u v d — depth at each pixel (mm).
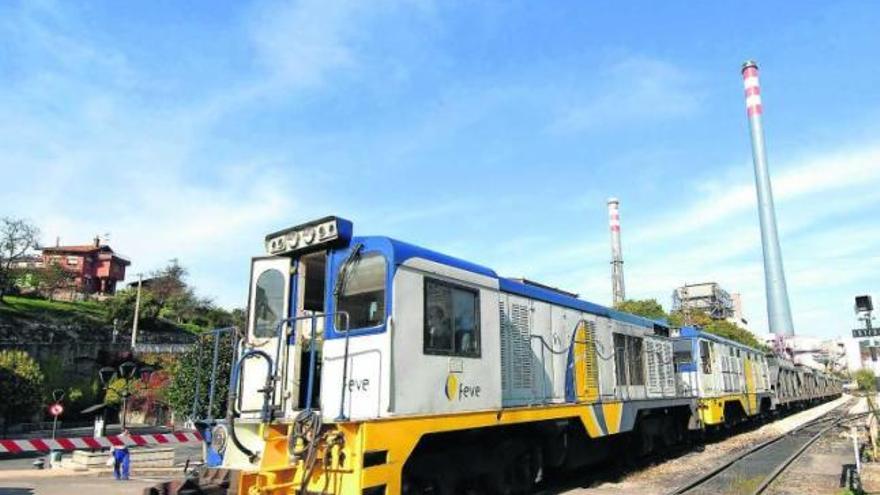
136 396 38125
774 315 91438
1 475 17797
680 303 92125
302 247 8312
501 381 9398
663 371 16719
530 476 10602
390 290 7570
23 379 30422
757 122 93875
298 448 7078
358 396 7480
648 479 12742
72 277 62562
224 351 19062
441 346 8242
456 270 8836
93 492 13977
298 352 8188
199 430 8258
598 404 12383
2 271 46250
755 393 25750
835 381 63375
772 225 92938
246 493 6812
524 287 11117
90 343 41625
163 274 64875
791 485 12172
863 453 16172
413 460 7926
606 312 14172
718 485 11922
